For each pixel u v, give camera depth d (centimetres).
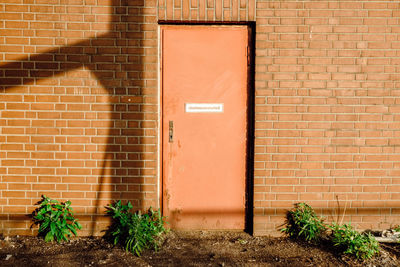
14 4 412
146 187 430
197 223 448
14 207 429
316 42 421
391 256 389
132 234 396
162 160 441
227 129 440
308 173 432
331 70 423
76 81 420
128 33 418
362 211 436
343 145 430
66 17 415
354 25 420
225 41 431
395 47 422
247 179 445
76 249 401
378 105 427
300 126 427
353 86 425
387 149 431
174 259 382
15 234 432
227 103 437
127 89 422
